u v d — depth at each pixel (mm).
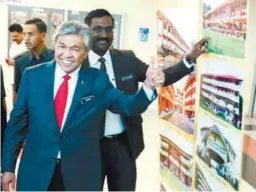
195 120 2193
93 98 1730
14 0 4328
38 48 2566
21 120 1756
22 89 1720
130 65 2291
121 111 1808
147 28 4215
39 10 4402
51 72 1697
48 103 1674
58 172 1731
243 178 1994
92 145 1761
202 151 2105
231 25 1708
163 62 2641
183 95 2369
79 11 4355
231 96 1722
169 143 2688
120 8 4270
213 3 1906
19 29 3518
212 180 1973
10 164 1774
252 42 2105
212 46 1927
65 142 1695
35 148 1717
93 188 1759
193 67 2127
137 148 2322
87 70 1760
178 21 2367
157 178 3316
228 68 1747
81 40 1633
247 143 2027
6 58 3299
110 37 2193
